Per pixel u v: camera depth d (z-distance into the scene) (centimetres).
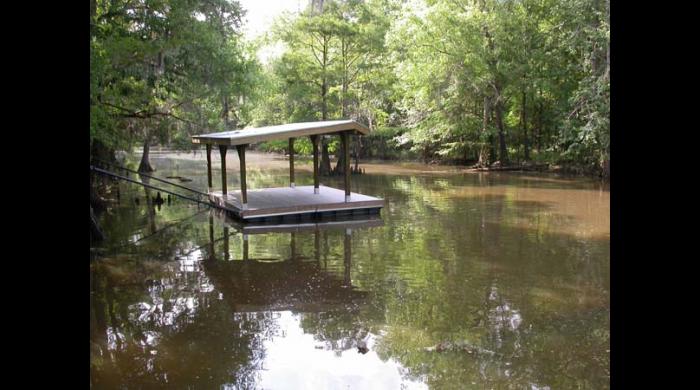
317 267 924
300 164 3322
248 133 1335
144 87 1432
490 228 1230
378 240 1127
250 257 1004
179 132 2028
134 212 1535
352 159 3522
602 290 768
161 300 761
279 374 526
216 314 702
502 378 506
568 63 2352
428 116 2672
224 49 1588
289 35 2564
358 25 2567
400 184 2145
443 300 738
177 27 1361
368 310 706
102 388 498
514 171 2605
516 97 2697
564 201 1627
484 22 2392
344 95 2639
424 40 2453
